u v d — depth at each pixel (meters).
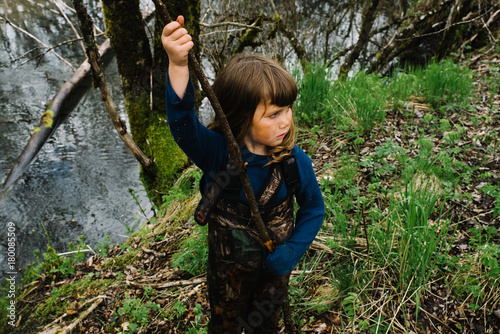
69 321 2.65
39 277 3.24
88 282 3.02
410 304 2.27
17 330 2.71
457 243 2.68
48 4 9.62
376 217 2.72
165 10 1.09
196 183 3.89
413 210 2.41
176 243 3.27
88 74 7.02
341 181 3.12
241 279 1.54
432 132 4.05
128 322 2.50
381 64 7.43
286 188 1.47
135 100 4.22
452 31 7.20
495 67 5.79
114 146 5.82
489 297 2.25
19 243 4.31
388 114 4.45
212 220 1.49
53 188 5.05
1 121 6.19
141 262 3.13
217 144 1.38
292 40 6.67
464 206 3.01
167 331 2.39
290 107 1.37
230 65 1.35
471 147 3.76
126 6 3.75
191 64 1.13
